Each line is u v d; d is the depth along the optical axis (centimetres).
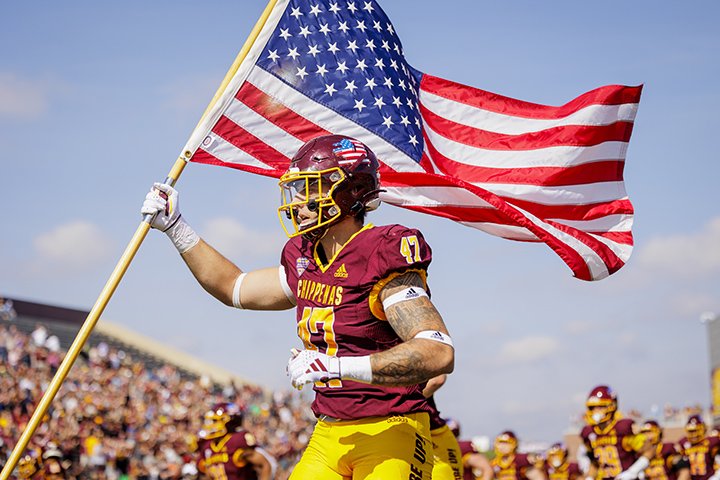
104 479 2145
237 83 538
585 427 1131
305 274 404
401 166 557
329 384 384
